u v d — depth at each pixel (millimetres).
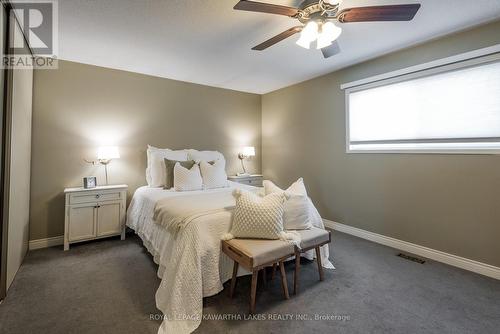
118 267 2445
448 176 2537
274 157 4727
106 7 2004
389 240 3016
